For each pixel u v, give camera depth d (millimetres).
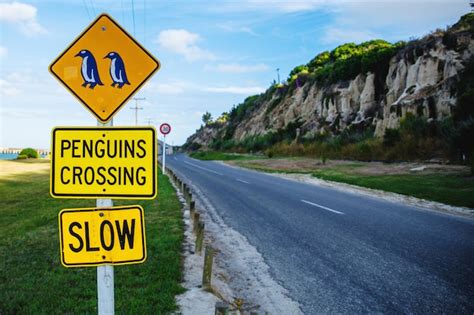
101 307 3193
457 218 12016
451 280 6633
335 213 12945
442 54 34406
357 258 7992
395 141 32250
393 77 42062
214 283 6492
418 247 8680
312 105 59500
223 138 98250
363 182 20844
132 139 3221
